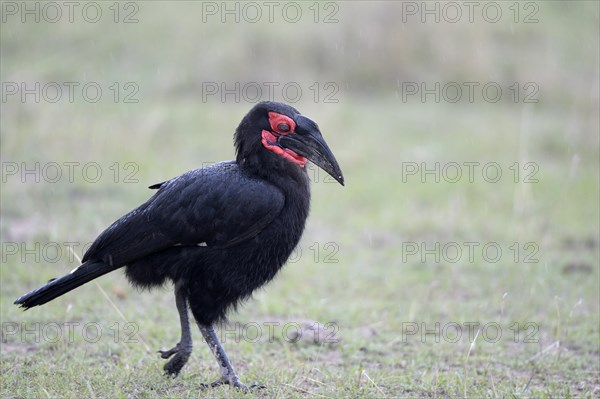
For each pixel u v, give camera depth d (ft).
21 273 38.70
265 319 35.45
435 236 47.50
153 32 79.10
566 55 82.02
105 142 58.08
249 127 27.68
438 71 77.15
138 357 30.07
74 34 79.10
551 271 42.32
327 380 28.76
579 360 32.07
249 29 77.77
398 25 78.38
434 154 61.62
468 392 28.04
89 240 43.14
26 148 56.49
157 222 26.16
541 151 65.31
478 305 37.86
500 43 81.00
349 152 59.82
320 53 76.69
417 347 33.27
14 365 28.71
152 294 37.37
